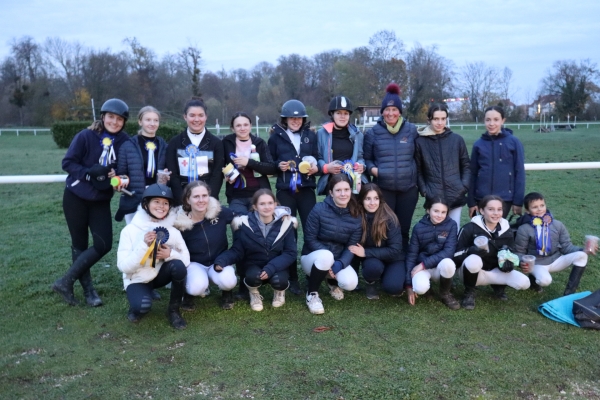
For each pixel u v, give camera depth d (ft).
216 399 8.20
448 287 12.17
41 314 11.66
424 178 13.62
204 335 10.59
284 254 12.04
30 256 16.33
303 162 13.19
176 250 11.34
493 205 12.00
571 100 151.23
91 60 141.69
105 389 8.52
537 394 8.41
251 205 12.53
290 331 10.78
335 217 12.42
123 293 13.07
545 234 12.61
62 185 32.45
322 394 8.32
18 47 145.28
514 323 11.19
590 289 13.33
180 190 12.53
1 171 41.68
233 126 13.43
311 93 160.04
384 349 9.87
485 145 13.47
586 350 9.89
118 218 12.33
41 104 141.49
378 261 12.45
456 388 8.50
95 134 11.98
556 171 37.42
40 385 8.68
